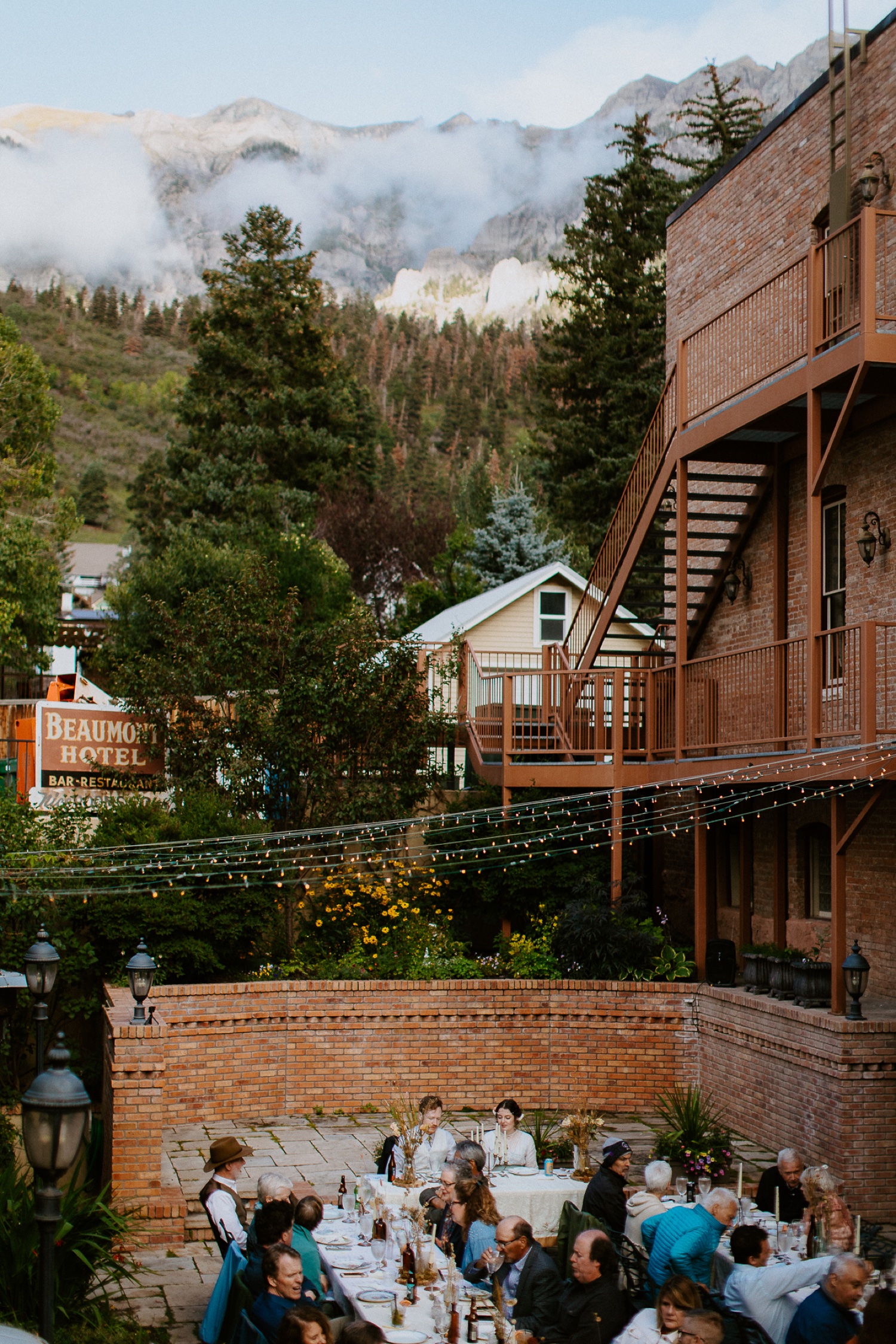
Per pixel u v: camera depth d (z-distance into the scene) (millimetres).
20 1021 15992
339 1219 9828
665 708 17656
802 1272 7895
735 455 16781
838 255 14258
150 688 18875
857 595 15047
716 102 46781
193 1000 15344
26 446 36219
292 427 49938
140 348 177375
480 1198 9070
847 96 14984
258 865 16859
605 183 46219
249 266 52625
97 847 16406
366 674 18609
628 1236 9500
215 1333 8555
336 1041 15977
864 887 14836
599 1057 16172
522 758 19375
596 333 45188
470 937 19766
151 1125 12062
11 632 28203
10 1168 9570
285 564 32219
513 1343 7324
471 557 44281
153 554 48188
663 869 20453
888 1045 12570
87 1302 9070
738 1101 14875
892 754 12133
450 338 187875
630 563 18672
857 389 12664
